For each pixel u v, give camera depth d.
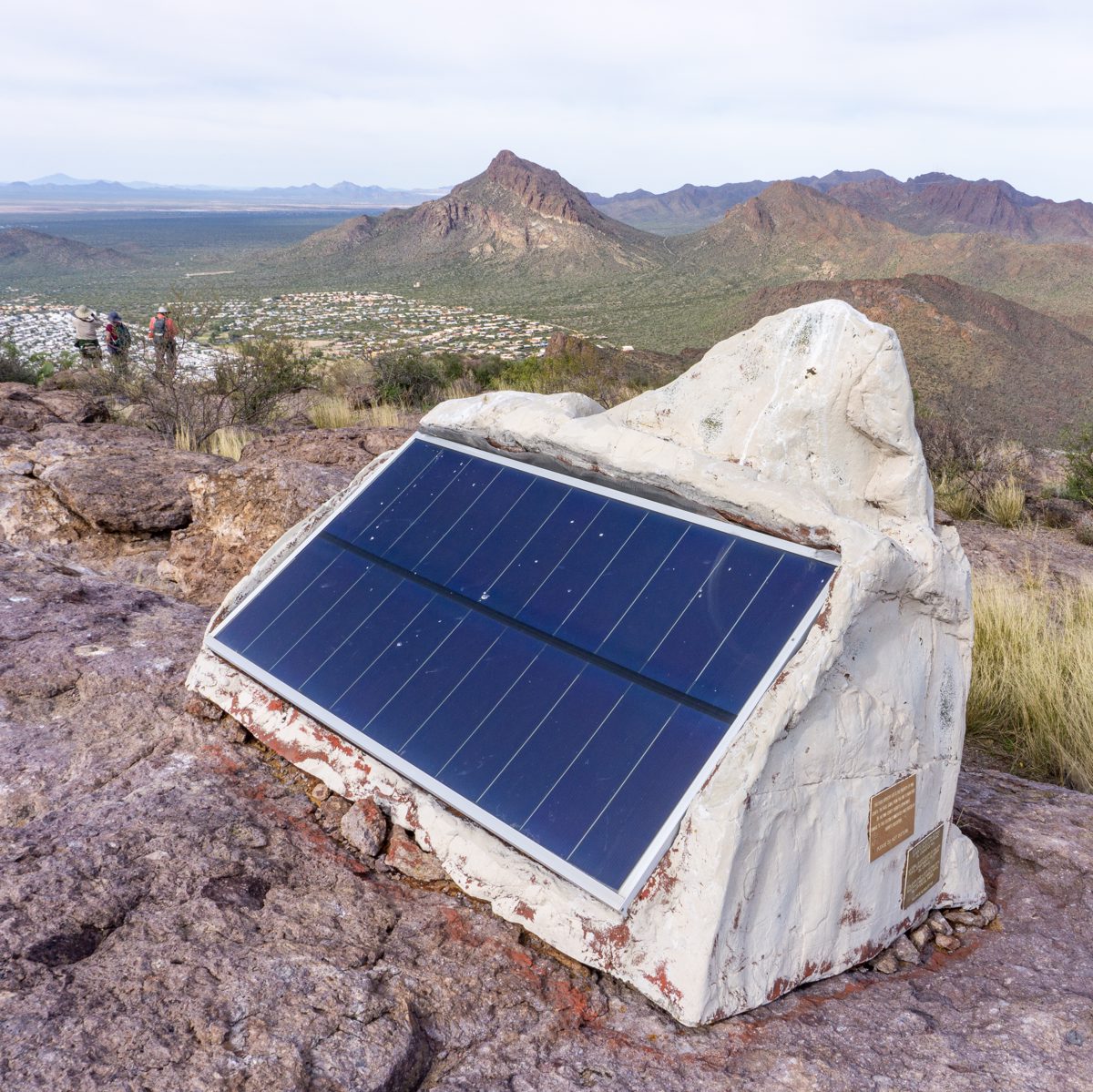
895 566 3.15
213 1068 2.31
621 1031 2.71
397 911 3.15
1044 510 11.86
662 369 26.59
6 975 2.57
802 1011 2.91
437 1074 2.50
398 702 3.61
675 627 3.28
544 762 3.17
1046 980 3.17
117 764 3.87
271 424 13.20
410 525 4.28
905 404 3.53
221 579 6.81
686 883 2.77
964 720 3.64
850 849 3.13
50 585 5.70
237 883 3.13
